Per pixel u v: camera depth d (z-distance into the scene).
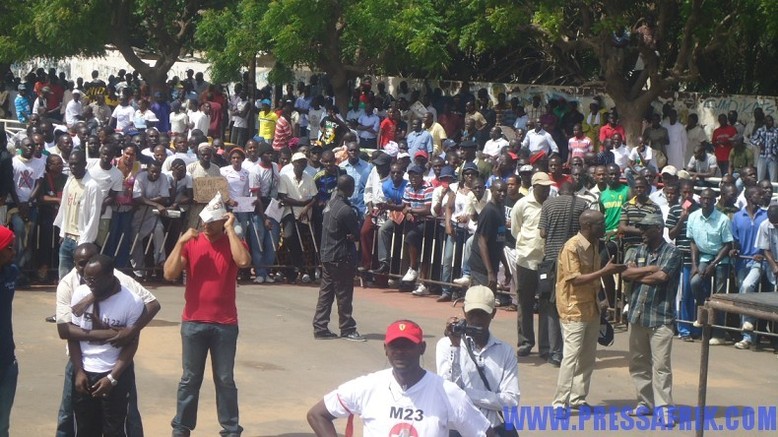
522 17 18.38
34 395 8.83
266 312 12.47
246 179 14.16
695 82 20.98
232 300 7.86
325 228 11.21
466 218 13.40
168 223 13.93
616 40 19.08
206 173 13.96
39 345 10.45
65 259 11.36
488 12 19.02
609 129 19.09
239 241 7.77
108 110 23.81
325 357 10.52
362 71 22.09
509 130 19.44
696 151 18.36
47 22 24.38
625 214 12.18
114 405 6.87
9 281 6.69
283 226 14.51
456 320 6.51
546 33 18.98
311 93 23.36
